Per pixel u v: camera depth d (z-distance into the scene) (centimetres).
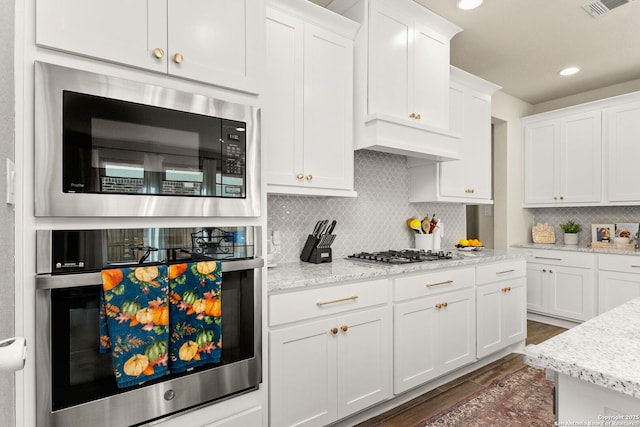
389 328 206
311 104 203
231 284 139
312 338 172
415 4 234
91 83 108
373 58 223
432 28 255
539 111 437
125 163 114
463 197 306
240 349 141
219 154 135
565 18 254
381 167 290
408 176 310
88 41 109
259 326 146
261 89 147
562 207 416
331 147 211
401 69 238
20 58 98
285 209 233
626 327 100
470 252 304
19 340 58
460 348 246
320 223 233
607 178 352
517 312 295
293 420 164
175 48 125
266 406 151
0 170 72
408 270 213
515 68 339
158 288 116
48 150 102
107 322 109
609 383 70
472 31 272
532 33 275
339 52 216
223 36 137
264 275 150
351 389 187
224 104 136
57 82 103
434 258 248
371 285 197
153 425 119
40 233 101
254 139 144
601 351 82
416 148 239
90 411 107
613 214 379
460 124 302
